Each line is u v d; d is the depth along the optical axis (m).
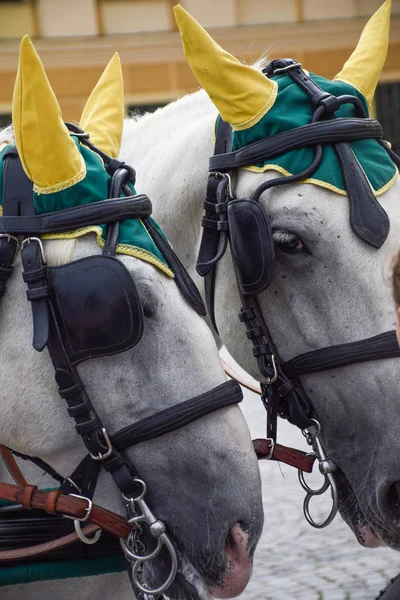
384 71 29.81
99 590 4.35
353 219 4.12
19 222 3.70
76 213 3.69
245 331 4.56
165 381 3.65
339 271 4.13
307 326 4.25
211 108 5.17
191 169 4.83
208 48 4.48
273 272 4.23
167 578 3.72
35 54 3.60
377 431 4.12
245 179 4.46
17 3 27.83
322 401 4.29
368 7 29.66
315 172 4.25
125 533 3.78
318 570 8.02
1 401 3.70
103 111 4.65
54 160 3.68
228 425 3.72
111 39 28.39
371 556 8.29
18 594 4.25
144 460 3.68
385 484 4.07
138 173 5.21
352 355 4.09
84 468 3.75
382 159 4.34
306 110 4.44
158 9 28.78
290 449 4.54
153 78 29.05
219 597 3.70
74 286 3.60
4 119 28.28
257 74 4.50
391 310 4.09
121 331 3.56
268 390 4.50
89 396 3.65
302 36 29.53
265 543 8.63
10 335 3.68
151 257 3.73
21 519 4.06
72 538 3.91
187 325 3.74
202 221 4.62
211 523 3.63
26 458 4.02
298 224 4.18
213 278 4.68
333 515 4.37
